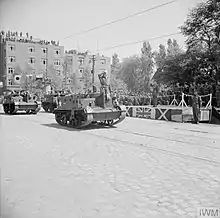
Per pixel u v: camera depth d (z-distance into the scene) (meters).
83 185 5.52
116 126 15.76
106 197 4.91
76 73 61.97
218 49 24.44
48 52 55.25
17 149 8.87
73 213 4.28
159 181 5.81
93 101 14.65
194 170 6.66
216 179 5.97
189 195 5.05
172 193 5.14
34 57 52.91
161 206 4.55
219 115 19.12
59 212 4.31
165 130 14.21
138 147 9.47
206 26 24.03
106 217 4.15
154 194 5.07
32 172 6.35
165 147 9.52
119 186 5.48
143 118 22.08
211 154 8.45
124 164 7.18
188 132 13.55
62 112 15.59
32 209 4.41
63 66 58.06
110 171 6.52
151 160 7.63
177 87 30.06
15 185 5.47
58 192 5.12
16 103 23.56
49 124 16.36
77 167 6.84
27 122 17.36
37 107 24.62
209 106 20.31
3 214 4.20
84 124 13.97
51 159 7.62
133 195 5.02
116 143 10.20
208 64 25.48
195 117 18.11
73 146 9.55
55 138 11.22
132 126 15.88
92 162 7.35
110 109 14.65
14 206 4.51
